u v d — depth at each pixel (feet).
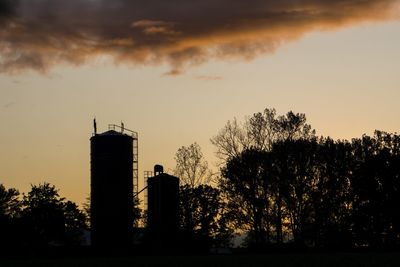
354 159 471.62
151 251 417.28
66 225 549.95
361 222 454.40
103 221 407.03
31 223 500.74
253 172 444.96
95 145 413.39
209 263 283.18
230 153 458.09
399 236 456.86
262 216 443.32
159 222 430.20
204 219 504.43
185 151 516.73
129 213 411.34
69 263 300.20
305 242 449.48
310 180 449.89
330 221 453.17
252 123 458.09
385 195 458.91
